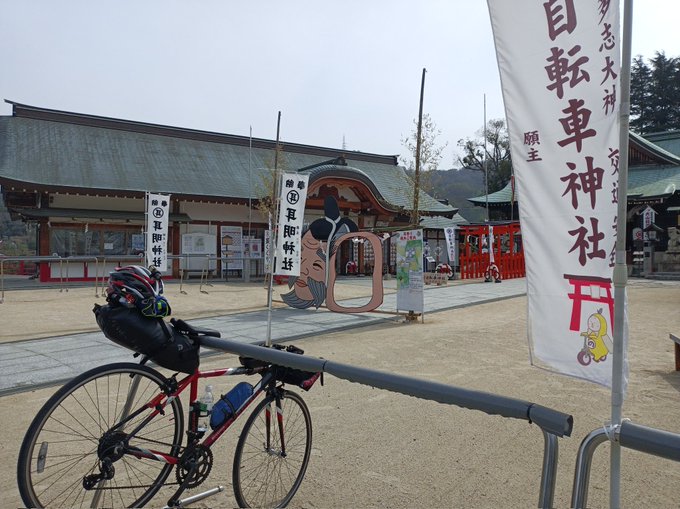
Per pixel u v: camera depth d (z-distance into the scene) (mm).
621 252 2289
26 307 12656
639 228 26500
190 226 22094
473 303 13492
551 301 2824
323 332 9281
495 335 8812
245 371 3049
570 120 2676
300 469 3256
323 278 12078
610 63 2516
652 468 3529
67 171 19781
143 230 20562
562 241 2762
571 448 3900
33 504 2371
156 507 3021
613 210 2562
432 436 4156
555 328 2805
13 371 6465
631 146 28516
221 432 2910
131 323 2584
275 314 11773
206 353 7453
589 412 4711
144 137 24219
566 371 2762
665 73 44531
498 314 11578
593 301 2656
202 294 16203
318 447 3943
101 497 2766
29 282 19922
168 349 2717
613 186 2559
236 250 22828
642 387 5590
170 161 23375
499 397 2020
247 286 18781
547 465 1943
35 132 21219
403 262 10828
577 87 2635
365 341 8398
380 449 3900
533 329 2902
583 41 2602
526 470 3527
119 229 20438
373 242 11492
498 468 3564
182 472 2820
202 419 3078
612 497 2100
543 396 5227
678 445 1630
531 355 2912
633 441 1751
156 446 3133
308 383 3027
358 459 3723
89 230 19969
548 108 2750
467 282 20688
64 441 3342
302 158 28344
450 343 8117
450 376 6074
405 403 5016
